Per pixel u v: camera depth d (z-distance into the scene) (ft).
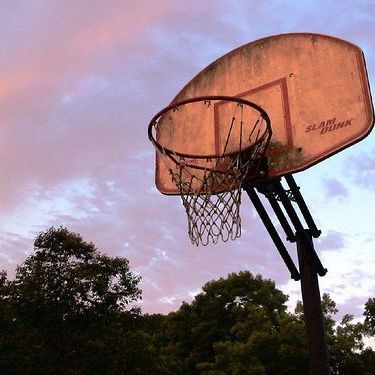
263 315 79.77
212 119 21.81
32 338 54.70
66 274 59.36
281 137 19.38
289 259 21.42
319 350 19.01
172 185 21.84
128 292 63.62
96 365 57.21
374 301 78.84
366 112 17.60
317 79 19.48
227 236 18.66
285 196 19.70
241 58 22.39
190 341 92.84
